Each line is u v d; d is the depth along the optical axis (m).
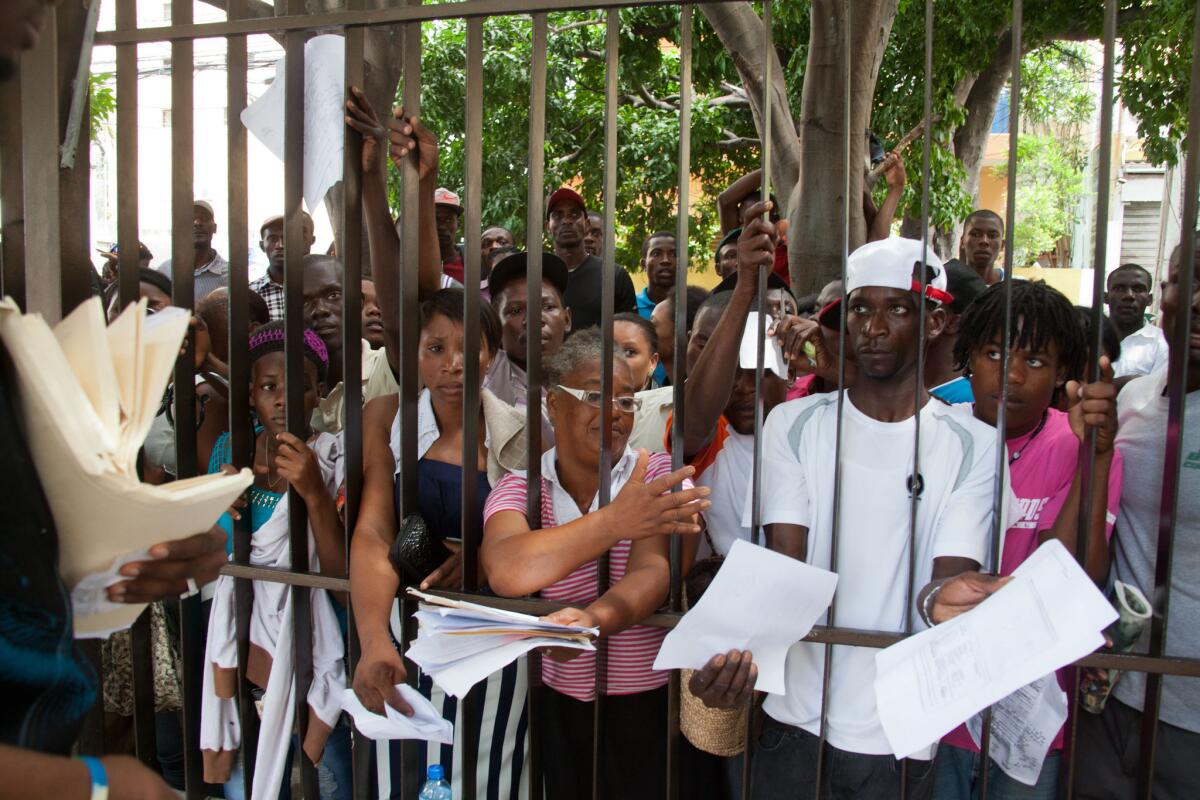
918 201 8.80
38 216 2.07
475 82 1.89
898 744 1.64
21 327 1.03
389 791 2.22
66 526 1.12
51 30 2.01
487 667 1.64
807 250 4.82
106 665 2.45
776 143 5.79
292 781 2.37
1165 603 1.62
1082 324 1.99
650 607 1.81
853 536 1.93
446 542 2.15
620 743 2.07
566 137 11.27
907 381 1.97
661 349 3.73
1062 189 19.00
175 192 2.09
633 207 12.02
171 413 2.76
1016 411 1.99
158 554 1.24
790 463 2.00
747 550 1.70
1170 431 1.60
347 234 2.02
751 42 5.60
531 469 1.91
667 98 11.88
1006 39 9.81
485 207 10.84
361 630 1.88
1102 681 1.88
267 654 2.28
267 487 2.43
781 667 1.79
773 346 2.31
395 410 2.30
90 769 0.97
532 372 1.90
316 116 2.00
